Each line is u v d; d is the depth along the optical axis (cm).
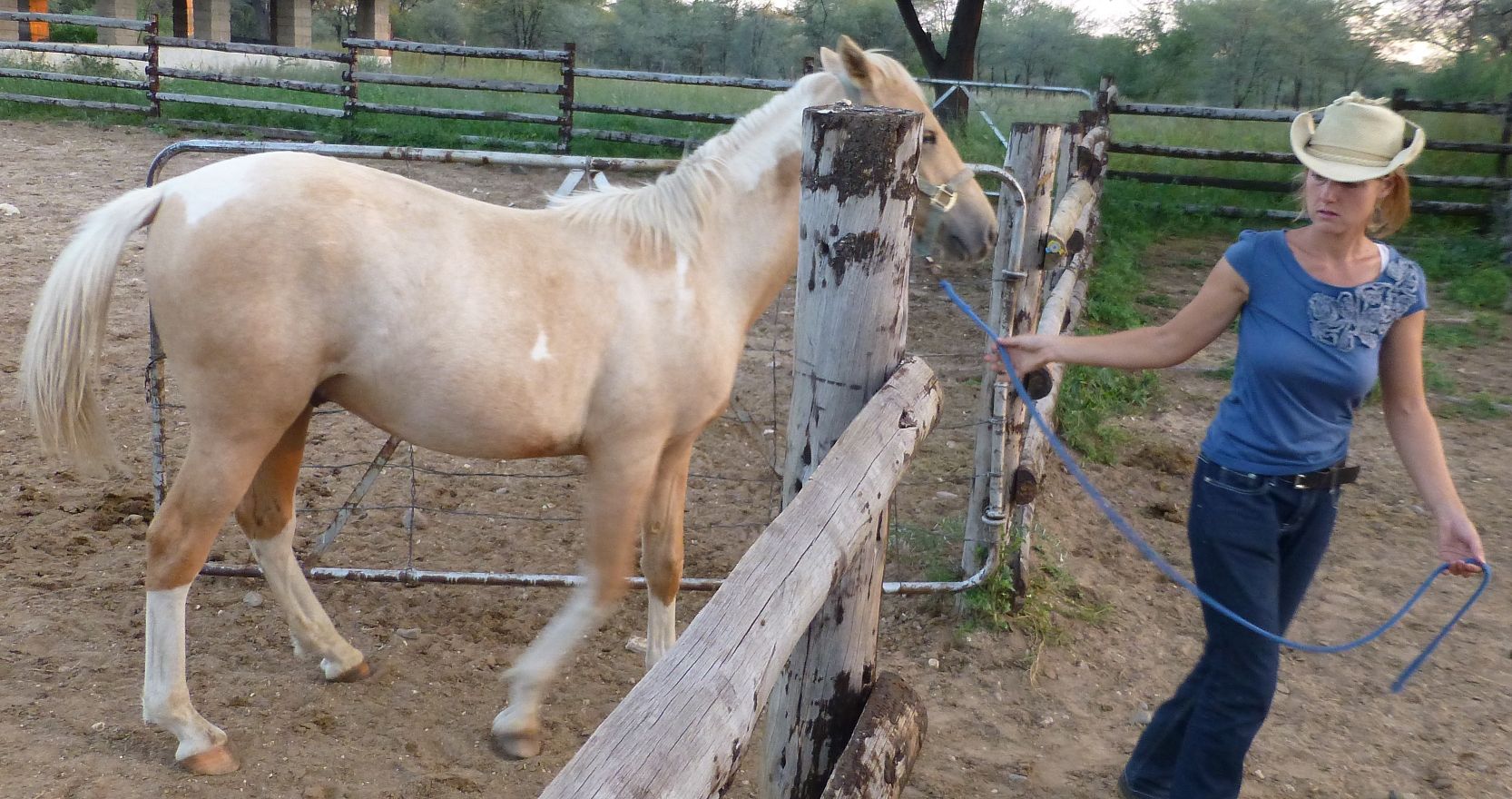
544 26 3662
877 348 207
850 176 197
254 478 310
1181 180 1192
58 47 1421
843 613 218
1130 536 254
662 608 341
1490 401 657
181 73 1372
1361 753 338
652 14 3441
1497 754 340
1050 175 376
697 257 297
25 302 650
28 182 983
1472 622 421
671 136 1392
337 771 294
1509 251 1002
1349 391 242
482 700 335
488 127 1383
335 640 333
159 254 263
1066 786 316
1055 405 502
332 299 262
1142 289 873
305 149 349
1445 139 1301
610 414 286
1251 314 247
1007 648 383
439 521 446
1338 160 227
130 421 510
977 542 399
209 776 285
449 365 266
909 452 202
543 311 273
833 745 227
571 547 434
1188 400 654
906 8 1583
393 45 1341
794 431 217
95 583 375
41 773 278
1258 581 251
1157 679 377
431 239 269
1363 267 239
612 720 123
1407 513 519
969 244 332
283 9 2409
